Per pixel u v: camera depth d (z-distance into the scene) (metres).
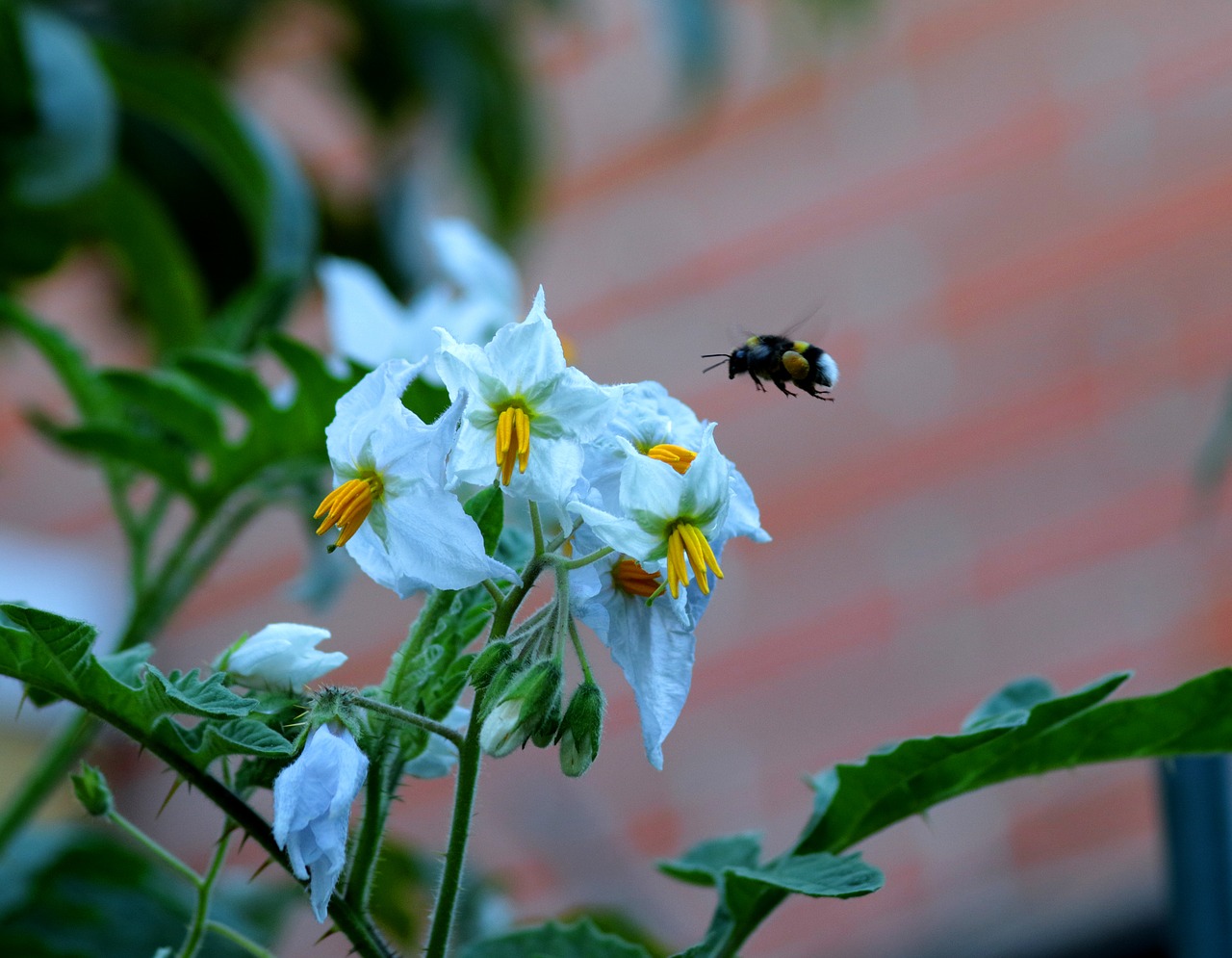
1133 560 1.36
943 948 1.26
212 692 0.45
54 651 0.45
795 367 0.58
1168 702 0.50
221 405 0.66
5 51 0.65
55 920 0.60
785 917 1.28
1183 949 0.54
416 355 0.64
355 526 0.45
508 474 0.45
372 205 0.97
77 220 0.74
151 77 0.70
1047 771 0.51
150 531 0.62
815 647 1.37
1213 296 1.40
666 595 0.46
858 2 1.19
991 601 1.36
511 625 0.47
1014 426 1.41
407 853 0.65
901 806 0.51
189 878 0.47
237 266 0.89
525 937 0.52
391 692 0.46
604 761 1.31
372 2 0.94
